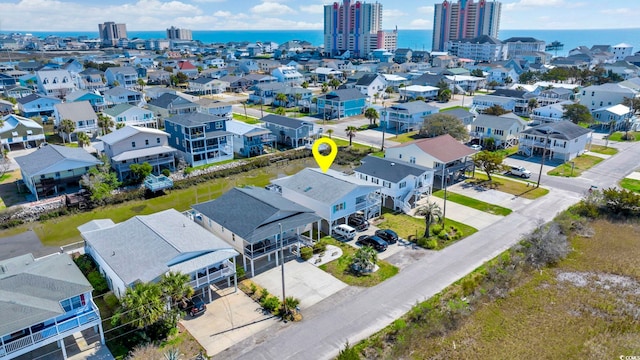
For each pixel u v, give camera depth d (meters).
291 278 36.50
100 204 53.25
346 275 36.84
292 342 28.70
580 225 45.84
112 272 32.56
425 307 31.58
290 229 38.41
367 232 44.94
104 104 102.56
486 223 46.84
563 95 107.75
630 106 92.19
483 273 36.88
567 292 35.03
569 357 27.89
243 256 37.00
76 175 55.81
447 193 56.03
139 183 58.50
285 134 80.38
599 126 91.75
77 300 28.53
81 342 28.83
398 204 50.47
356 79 149.12
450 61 196.62
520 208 50.88
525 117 103.06
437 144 59.47
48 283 28.22
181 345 28.44
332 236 44.19
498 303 33.59
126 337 28.47
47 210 50.56
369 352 27.83
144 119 86.44
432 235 43.78
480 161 60.62
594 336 29.81
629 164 67.38
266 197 43.38
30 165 54.88
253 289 34.44
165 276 29.64
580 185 58.44
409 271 37.34
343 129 91.00
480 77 156.12
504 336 29.89
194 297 33.06
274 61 199.12
